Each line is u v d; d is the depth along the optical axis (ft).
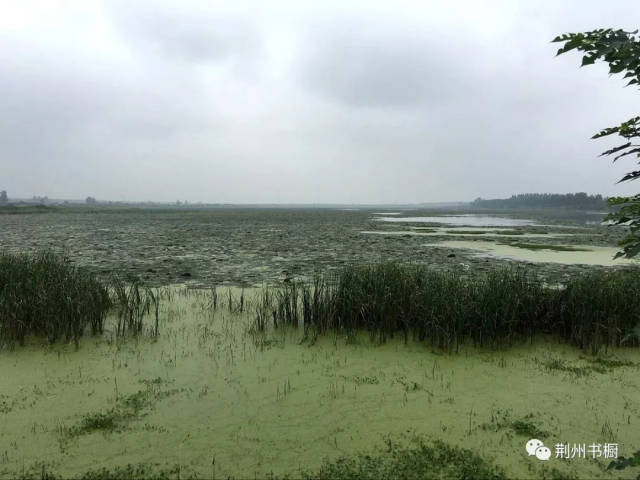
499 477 12.65
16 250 57.06
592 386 18.57
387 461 13.34
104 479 12.41
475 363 20.98
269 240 78.13
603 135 9.21
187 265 48.32
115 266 46.85
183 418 15.66
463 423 15.52
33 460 13.19
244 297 33.01
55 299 23.56
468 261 52.13
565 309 24.22
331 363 20.79
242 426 15.17
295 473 12.76
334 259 53.42
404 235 92.27
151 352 21.85
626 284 26.03
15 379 18.71
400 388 18.21
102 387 18.04
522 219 191.72
